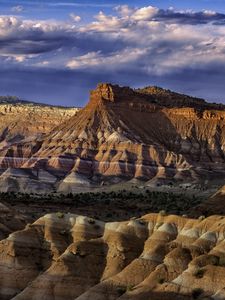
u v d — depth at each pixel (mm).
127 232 85562
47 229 90188
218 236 77500
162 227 83625
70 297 79188
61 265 81688
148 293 68875
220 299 63438
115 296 73250
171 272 71812
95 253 83688
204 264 69312
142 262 76562
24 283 84875
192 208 147625
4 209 114688
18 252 87125
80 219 90688
